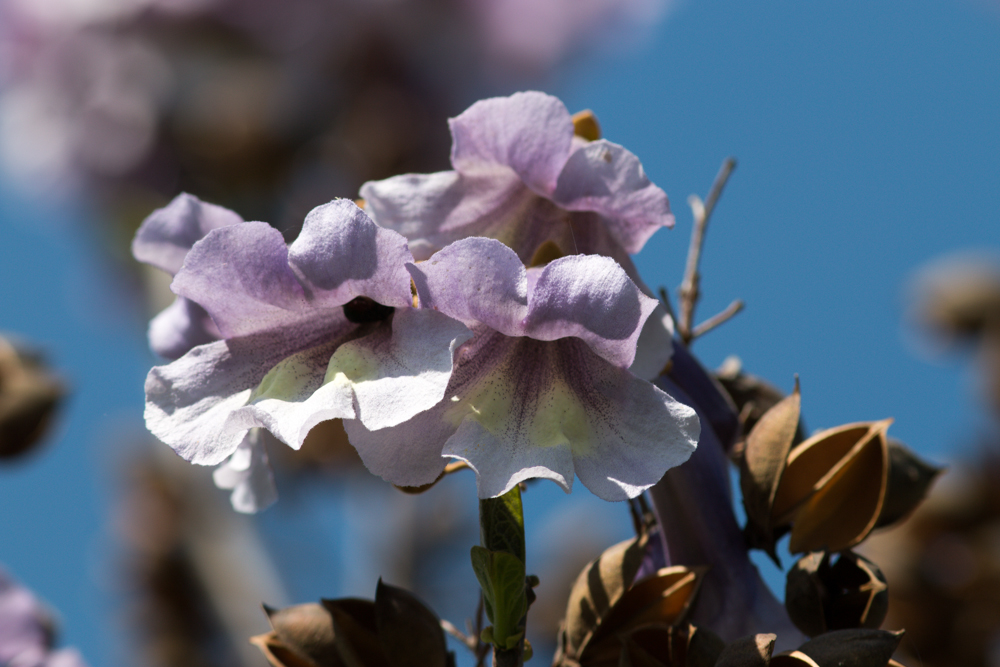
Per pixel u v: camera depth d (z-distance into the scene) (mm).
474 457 458
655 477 457
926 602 652
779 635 498
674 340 517
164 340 495
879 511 508
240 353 470
